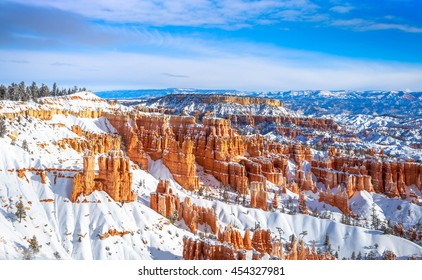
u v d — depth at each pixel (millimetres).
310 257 187125
